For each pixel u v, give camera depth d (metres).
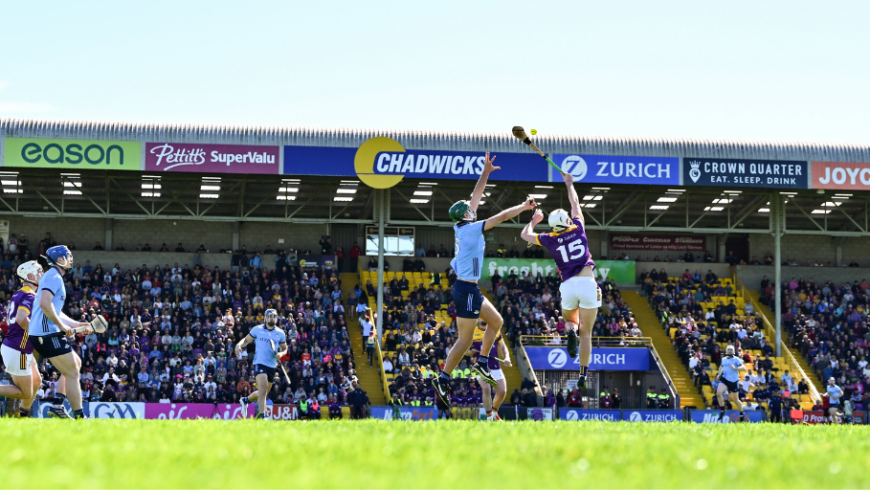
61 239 42.97
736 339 38.09
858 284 43.66
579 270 9.90
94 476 3.76
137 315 33.62
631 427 8.73
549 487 3.72
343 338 34.06
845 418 30.94
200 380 29.42
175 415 27.58
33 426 6.84
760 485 4.00
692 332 37.66
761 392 33.50
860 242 48.12
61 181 38.62
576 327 9.98
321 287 38.56
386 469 4.21
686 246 46.66
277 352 16.69
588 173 35.41
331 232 45.38
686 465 4.61
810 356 37.16
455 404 29.08
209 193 41.03
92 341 30.83
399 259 44.47
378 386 33.50
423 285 40.81
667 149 35.84
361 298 37.38
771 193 40.06
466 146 35.00
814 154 36.31
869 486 4.04
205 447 5.02
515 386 34.12
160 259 41.62
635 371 36.66
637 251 46.50
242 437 5.83
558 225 9.93
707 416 28.67
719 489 3.82
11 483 3.51
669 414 28.86
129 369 29.83
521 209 9.70
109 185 38.31
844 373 35.47
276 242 44.81
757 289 45.06
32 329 10.29
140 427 6.98
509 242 45.25
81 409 10.52
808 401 34.56
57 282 10.25
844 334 39.06
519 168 35.16
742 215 43.56
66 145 32.97
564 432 6.88
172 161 33.53
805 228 47.69
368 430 6.77
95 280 36.44
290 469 4.18
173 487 3.53
